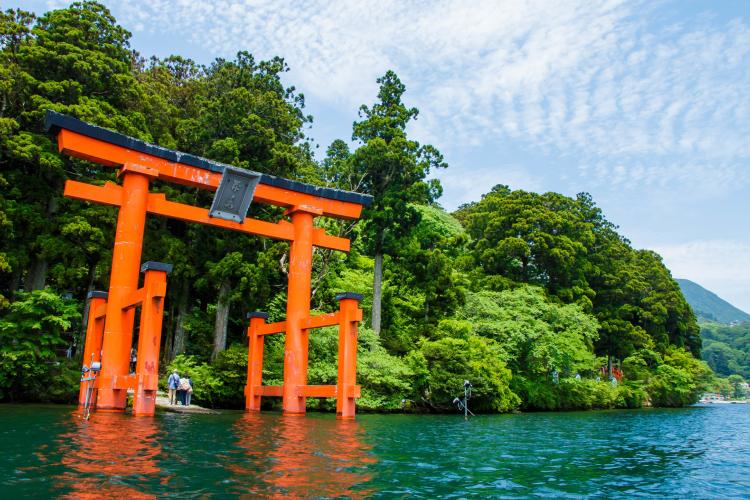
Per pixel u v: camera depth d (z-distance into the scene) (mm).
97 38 24656
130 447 9734
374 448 11398
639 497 8258
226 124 25016
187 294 25594
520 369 31703
